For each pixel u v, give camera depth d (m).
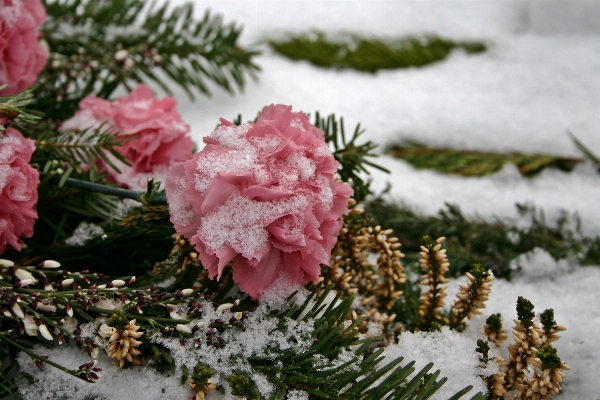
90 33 0.45
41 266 0.31
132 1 0.47
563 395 0.33
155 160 0.36
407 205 0.43
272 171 0.29
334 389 0.28
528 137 0.48
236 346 0.30
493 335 0.32
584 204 0.43
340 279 0.33
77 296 0.30
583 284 0.38
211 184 0.29
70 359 0.31
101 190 0.32
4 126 0.32
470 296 0.32
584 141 0.48
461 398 0.31
